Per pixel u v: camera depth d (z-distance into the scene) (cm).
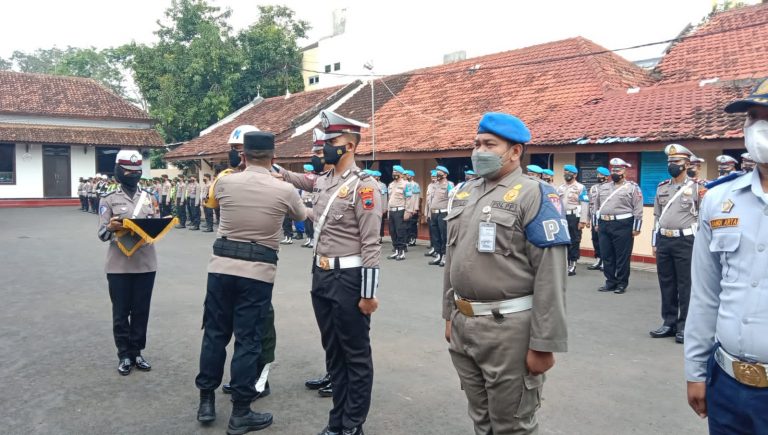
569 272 1070
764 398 209
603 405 451
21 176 2997
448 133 1487
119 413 429
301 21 3123
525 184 282
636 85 1464
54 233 1730
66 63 5016
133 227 486
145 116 3309
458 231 297
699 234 237
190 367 533
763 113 215
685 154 658
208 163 2428
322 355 567
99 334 635
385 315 735
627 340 635
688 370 239
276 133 2200
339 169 408
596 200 994
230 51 2836
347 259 390
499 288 278
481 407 300
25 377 501
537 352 271
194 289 896
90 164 3164
